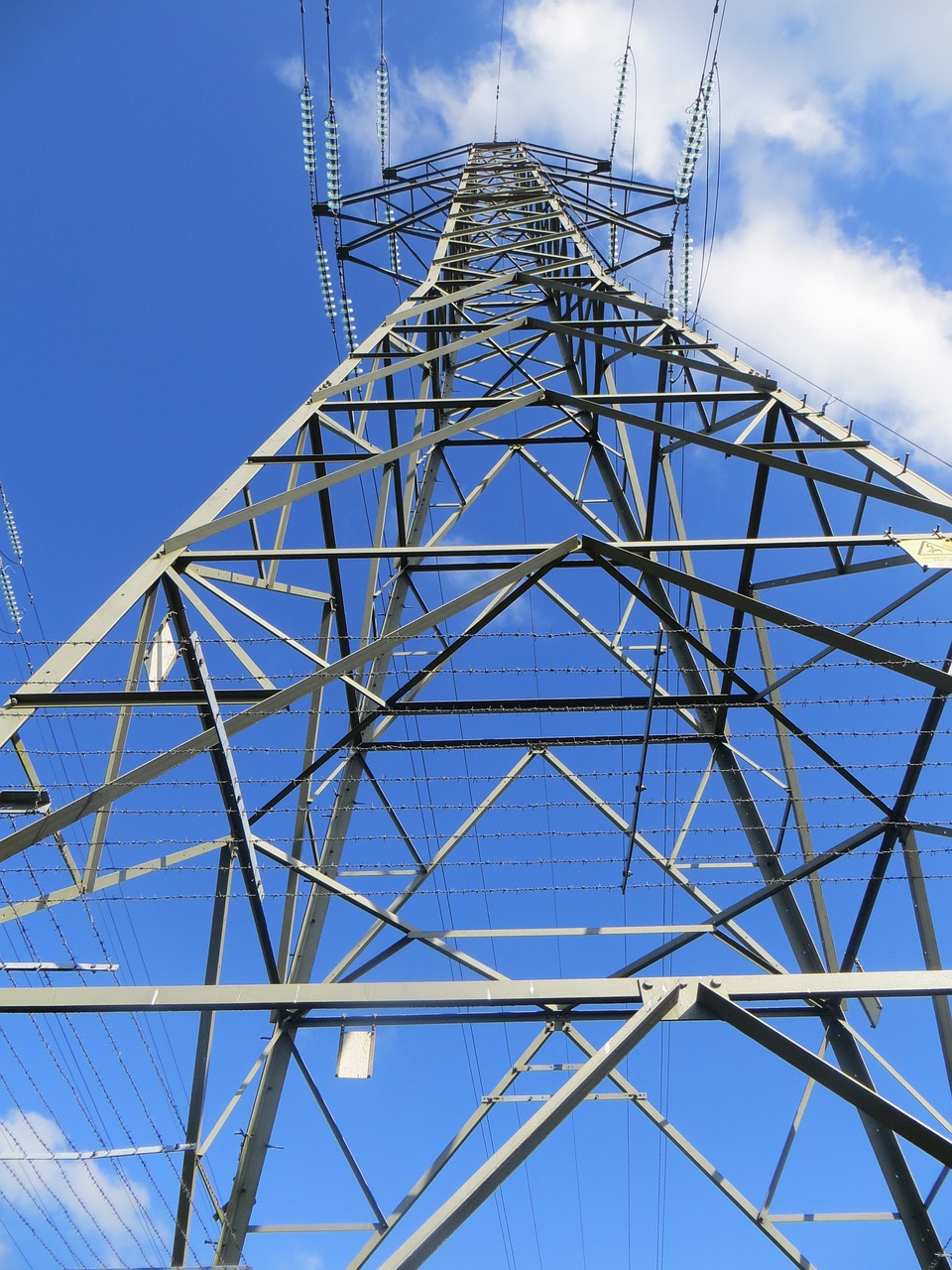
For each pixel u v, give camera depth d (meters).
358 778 10.40
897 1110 5.55
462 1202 4.84
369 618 11.06
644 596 8.55
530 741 10.55
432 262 15.83
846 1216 7.72
